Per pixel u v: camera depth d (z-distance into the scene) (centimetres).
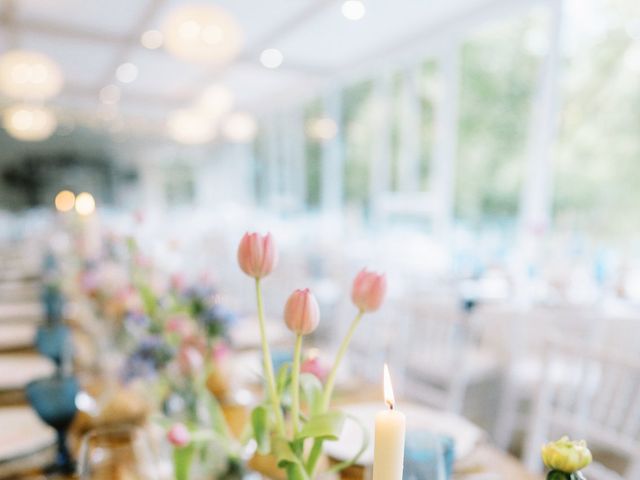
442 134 455
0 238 861
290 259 380
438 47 468
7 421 119
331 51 538
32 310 249
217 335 121
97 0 398
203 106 553
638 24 347
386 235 532
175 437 74
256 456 99
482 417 239
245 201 943
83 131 1064
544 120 358
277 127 803
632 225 358
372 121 577
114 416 124
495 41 452
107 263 175
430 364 199
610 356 129
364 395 144
